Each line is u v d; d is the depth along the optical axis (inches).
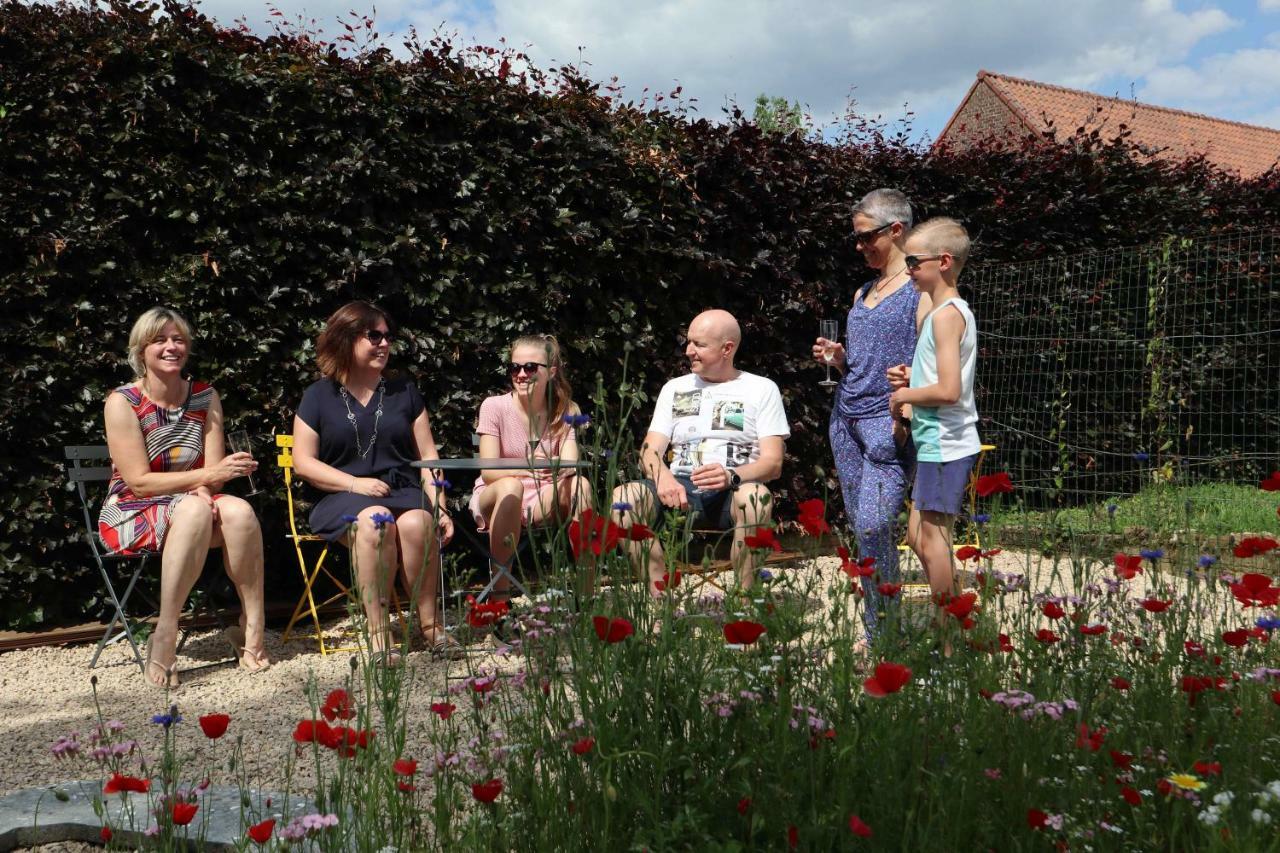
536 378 195.8
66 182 200.5
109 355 202.2
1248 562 188.1
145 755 128.6
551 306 245.1
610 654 84.0
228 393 215.6
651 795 77.0
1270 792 67.9
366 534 165.9
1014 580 112.3
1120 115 892.0
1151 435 310.8
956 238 150.8
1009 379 326.3
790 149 286.2
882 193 175.9
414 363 232.2
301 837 73.5
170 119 207.6
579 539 91.4
